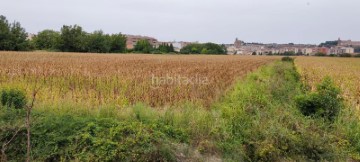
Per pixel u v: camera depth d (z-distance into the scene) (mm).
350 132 7457
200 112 8297
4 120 6453
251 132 6949
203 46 137125
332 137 6941
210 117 7961
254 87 13430
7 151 5684
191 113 8211
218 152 6422
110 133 6055
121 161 5586
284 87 14266
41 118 6617
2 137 5848
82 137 5926
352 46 167750
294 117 7918
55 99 9195
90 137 5926
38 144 5840
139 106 8539
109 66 23969
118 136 6043
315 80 19047
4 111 6902
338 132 7426
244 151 6391
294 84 16812
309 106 8609
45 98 9539
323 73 24625
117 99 10086
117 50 104562
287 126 7328
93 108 8555
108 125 6500
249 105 9031
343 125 8000
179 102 10141
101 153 5594
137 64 28812
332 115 8359
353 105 10656
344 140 6926
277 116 7965
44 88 11531
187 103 9594
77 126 6363
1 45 76812
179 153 6133
